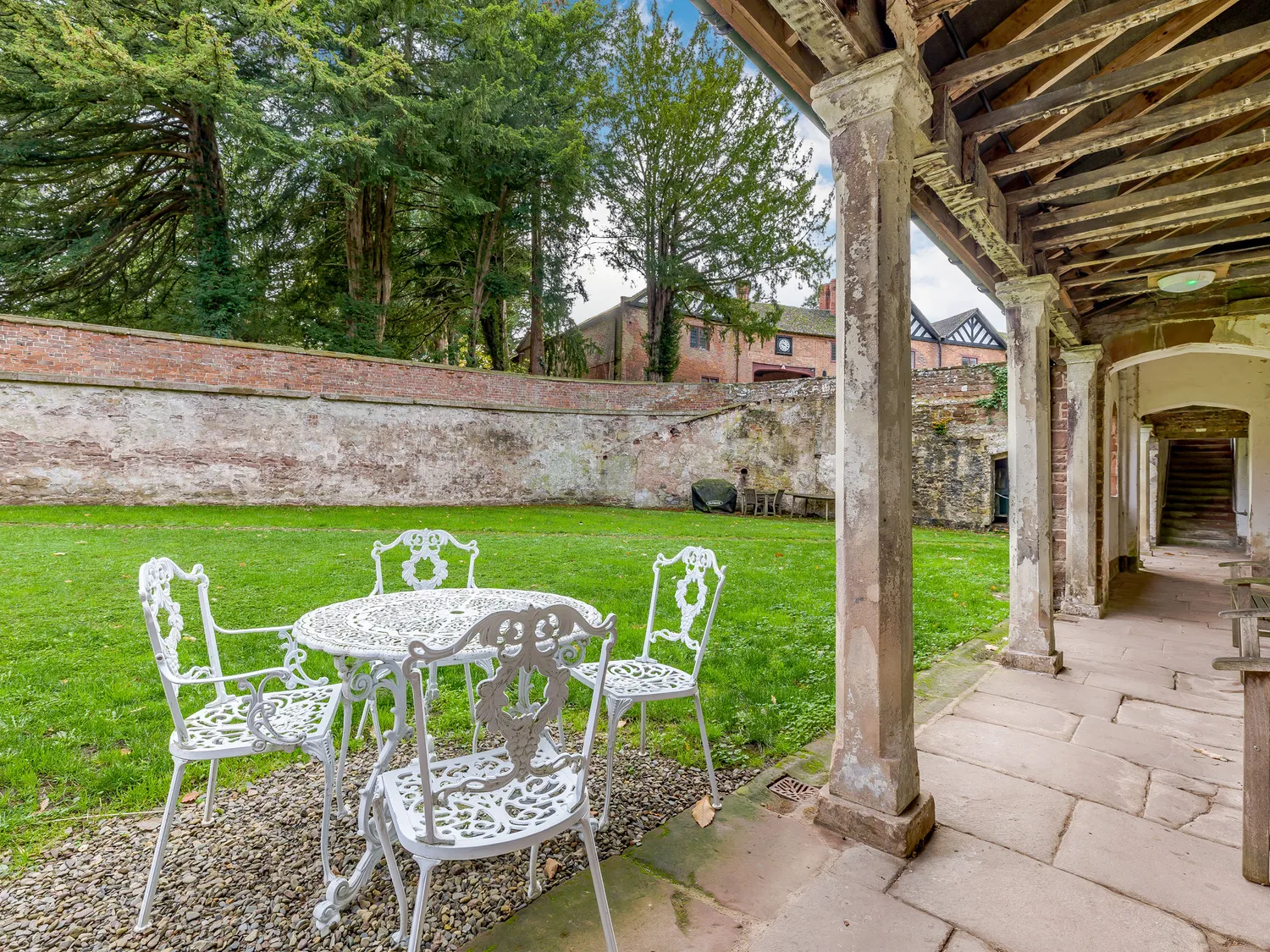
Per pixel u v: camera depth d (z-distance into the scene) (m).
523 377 14.91
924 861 2.00
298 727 2.02
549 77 15.56
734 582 6.45
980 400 13.37
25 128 10.84
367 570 6.23
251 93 10.97
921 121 2.17
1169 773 2.65
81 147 11.84
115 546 6.79
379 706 3.25
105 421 9.74
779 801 2.38
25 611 4.41
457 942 1.63
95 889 1.83
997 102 2.78
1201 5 2.41
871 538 2.09
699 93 15.35
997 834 2.17
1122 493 8.64
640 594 5.72
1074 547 5.80
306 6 11.57
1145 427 11.20
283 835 2.13
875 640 2.09
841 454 2.19
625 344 22.20
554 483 15.38
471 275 17.00
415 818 1.52
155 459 10.18
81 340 9.55
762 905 1.78
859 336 2.12
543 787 1.65
